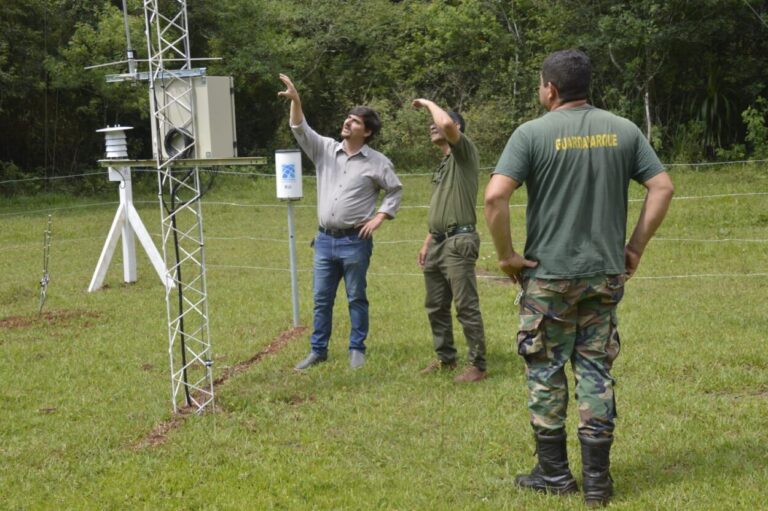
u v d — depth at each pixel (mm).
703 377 5617
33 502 4059
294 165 7531
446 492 4031
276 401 5465
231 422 5066
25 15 19047
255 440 4781
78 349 6988
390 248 12188
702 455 4320
